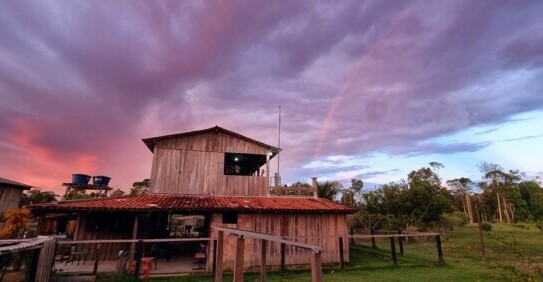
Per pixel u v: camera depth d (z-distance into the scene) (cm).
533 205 5522
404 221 2986
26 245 953
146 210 1367
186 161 1839
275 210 1554
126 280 1205
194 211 1516
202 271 1393
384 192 3519
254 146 1970
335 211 1652
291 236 1608
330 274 1378
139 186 4112
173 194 1764
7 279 1145
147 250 1625
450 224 3881
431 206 3272
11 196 2502
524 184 6138
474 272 1381
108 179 2708
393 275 1335
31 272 1048
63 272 1223
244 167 2564
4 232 1641
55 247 1131
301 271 1473
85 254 1504
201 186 1819
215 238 1403
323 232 1659
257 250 1544
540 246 2177
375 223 3102
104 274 1246
